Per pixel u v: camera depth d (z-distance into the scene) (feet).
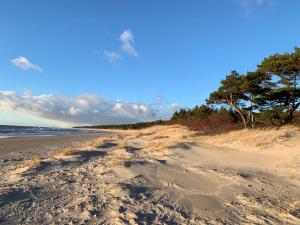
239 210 23.85
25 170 37.99
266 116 85.61
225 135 78.48
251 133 71.31
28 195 27.12
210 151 55.06
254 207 24.56
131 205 24.11
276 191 29.43
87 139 133.69
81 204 24.26
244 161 46.37
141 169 37.47
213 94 100.37
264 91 92.12
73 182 32.09
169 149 55.52
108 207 23.61
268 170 39.88
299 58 81.25
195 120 133.49
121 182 31.19
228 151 55.52
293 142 54.54
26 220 20.95
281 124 81.92
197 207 24.34
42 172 37.58
